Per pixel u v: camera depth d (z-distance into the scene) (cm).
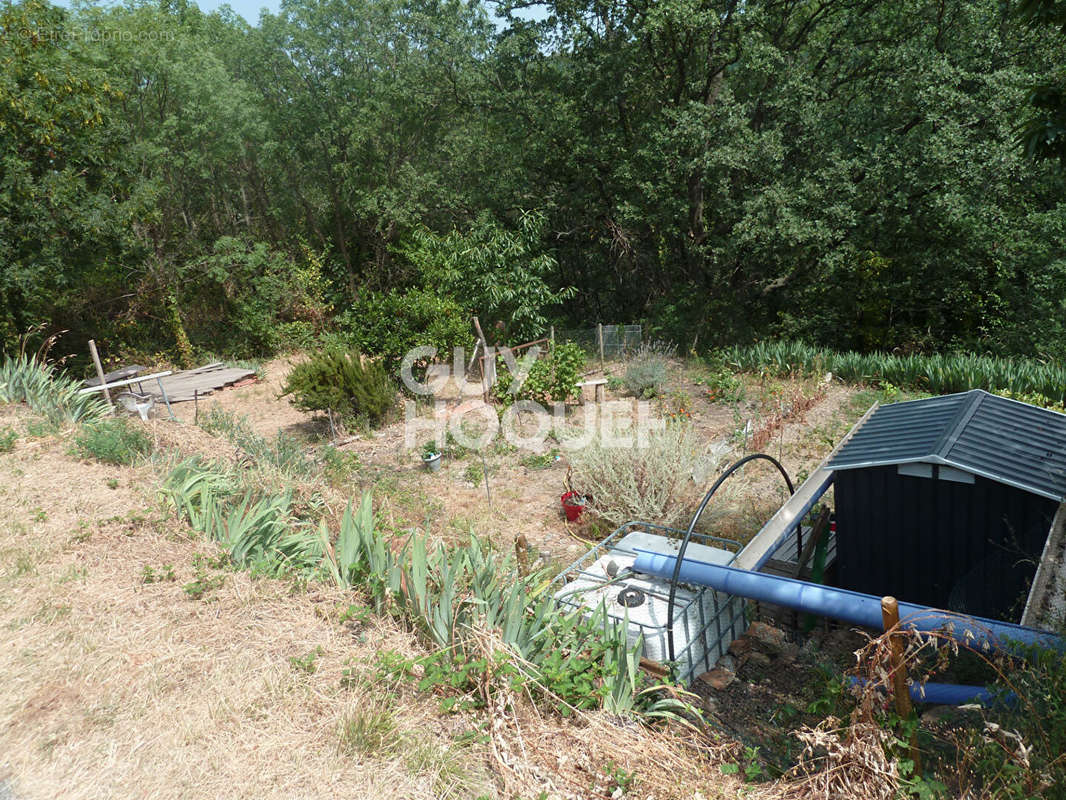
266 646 441
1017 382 1296
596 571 627
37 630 450
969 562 577
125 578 520
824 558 636
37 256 1656
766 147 1755
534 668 411
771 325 2483
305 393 1283
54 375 1783
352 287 2838
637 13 1981
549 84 2248
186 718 374
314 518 689
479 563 488
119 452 767
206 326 2581
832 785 339
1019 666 400
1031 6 609
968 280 2161
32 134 1623
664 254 2477
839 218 1748
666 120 2003
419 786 335
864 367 1483
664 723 435
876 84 1906
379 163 2764
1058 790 297
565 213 2397
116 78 1967
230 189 2972
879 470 603
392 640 454
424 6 2556
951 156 1574
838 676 505
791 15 2131
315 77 2695
